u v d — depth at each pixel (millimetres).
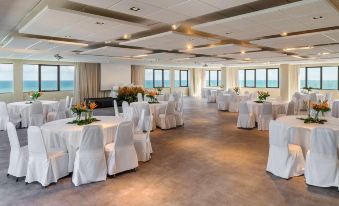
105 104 14133
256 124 8602
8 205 3139
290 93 16531
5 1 3994
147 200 3268
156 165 4590
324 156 3566
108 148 4078
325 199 3252
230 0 3521
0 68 11719
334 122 4855
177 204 3158
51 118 8445
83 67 14500
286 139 3877
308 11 4031
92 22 4688
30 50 8812
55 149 4059
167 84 20641
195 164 4629
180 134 7230
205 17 5277
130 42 7117
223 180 3893
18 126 8156
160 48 8422
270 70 18375
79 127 4402
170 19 4453
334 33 5832
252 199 3275
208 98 16531
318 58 12258
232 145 5969
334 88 15102
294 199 3264
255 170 4305
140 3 3648
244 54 10398
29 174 3756
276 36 6711
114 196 3383
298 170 3994
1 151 5469
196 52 9633
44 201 3244
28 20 5133
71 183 3809
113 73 15680
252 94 12250
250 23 4801
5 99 11711
